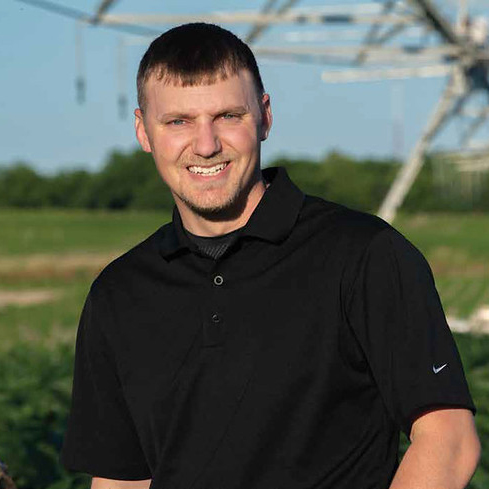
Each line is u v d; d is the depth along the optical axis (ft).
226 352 10.92
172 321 11.35
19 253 195.42
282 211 11.12
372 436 10.76
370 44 89.71
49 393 28.99
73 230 277.44
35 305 99.55
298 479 10.61
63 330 80.84
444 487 9.79
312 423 10.61
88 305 12.12
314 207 11.29
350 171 454.81
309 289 10.77
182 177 11.19
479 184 142.51
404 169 106.73
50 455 23.48
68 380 30.40
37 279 145.79
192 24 11.20
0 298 118.62
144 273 11.75
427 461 9.91
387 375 10.36
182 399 11.08
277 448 10.68
